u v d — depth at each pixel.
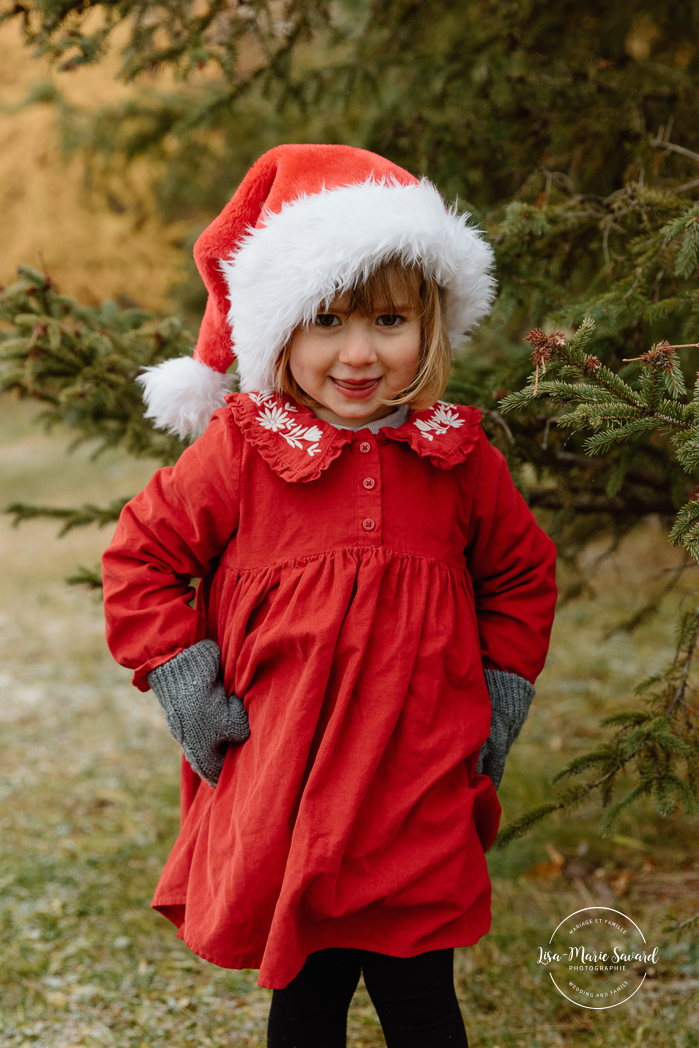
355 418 1.51
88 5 2.35
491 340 2.80
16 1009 2.04
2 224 10.92
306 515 1.46
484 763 1.58
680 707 1.83
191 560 1.52
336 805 1.35
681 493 2.16
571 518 2.57
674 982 2.10
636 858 2.71
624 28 3.15
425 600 1.44
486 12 2.96
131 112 4.42
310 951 1.39
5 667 4.73
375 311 1.42
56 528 7.73
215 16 2.57
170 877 1.57
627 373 1.96
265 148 4.40
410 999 1.43
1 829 2.94
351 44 3.21
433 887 1.39
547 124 2.71
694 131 2.72
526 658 1.58
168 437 2.46
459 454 1.49
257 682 1.46
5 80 10.61
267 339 1.46
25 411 12.02
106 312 2.63
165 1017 2.03
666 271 1.96
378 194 1.42
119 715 4.06
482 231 1.71
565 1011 2.03
